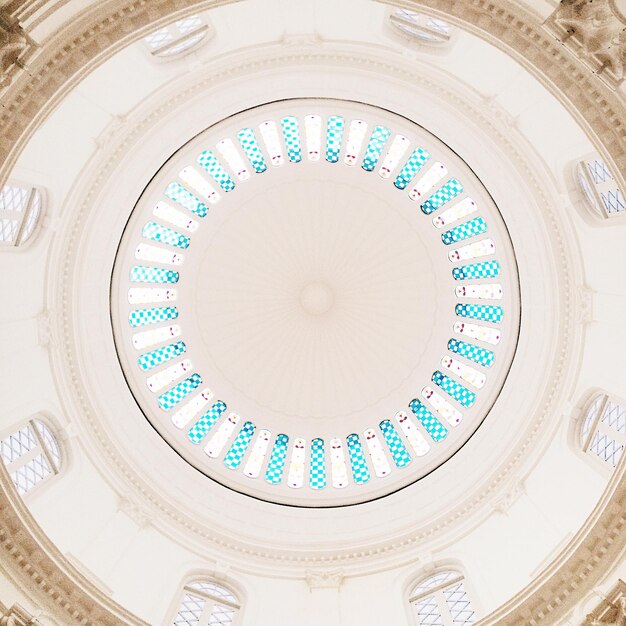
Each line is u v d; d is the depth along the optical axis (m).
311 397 21.34
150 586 14.64
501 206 17.36
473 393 19.38
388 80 16.00
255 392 21.12
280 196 20.53
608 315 14.33
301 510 18.73
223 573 16.02
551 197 15.27
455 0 9.62
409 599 15.07
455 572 15.45
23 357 14.44
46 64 9.24
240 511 18.34
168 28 14.02
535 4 9.12
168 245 19.97
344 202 20.69
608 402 14.42
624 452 11.26
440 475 18.53
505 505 16.12
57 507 14.11
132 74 14.16
